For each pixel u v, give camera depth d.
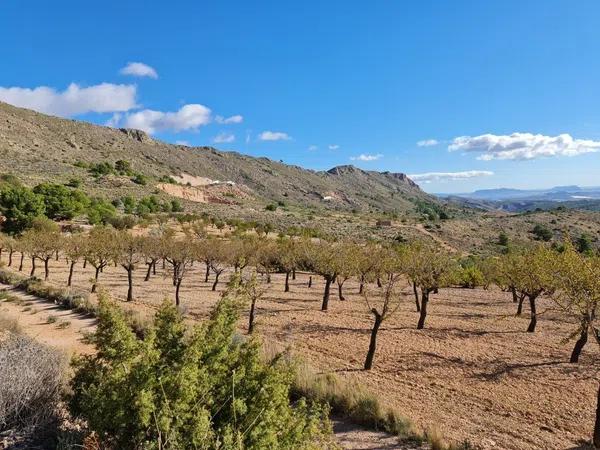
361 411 10.71
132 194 110.62
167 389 4.99
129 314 18.20
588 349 20.80
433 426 10.29
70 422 6.45
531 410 13.05
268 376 5.71
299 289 41.06
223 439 4.79
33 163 120.50
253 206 141.00
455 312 30.92
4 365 6.32
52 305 25.17
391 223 118.38
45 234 41.31
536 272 22.55
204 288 39.28
